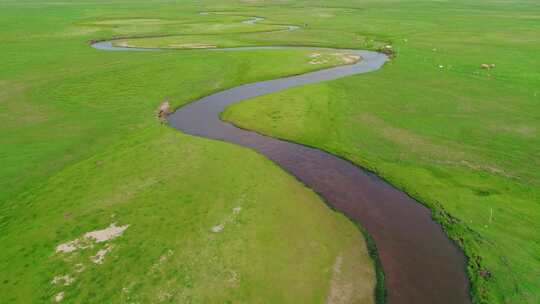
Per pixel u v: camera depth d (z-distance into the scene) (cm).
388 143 4066
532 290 2214
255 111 5031
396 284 2302
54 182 3394
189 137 4275
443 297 2209
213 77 6575
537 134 4172
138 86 6128
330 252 2548
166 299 2184
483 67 6781
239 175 3441
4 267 2439
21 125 4650
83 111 5125
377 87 5897
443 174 3438
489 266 2395
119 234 2702
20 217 2930
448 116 4728
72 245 2606
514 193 3114
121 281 2305
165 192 3184
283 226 2781
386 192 3225
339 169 3603
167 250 2542
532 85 5762
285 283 2297
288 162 3750
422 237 2684
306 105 5184
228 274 2348
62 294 2225
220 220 2827
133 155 3859
